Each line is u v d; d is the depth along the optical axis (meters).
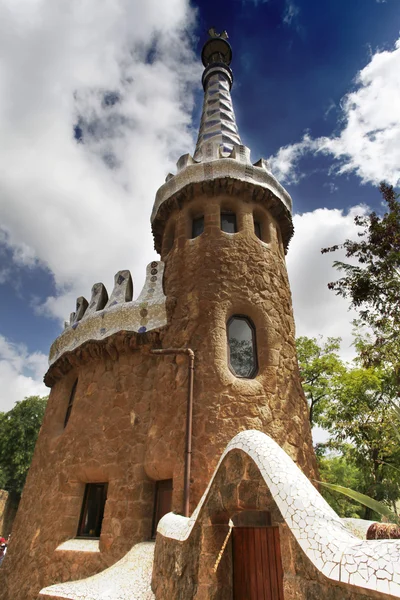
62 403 10.38
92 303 10.69
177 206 10.31
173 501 6.59
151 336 8.76
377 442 11.91
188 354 7.62
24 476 29.00
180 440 7.07
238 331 8.40
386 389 13.50
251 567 4.19
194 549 4.02
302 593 2.37
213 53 16.80
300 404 8.34
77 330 10.12
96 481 8.25
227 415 7.12
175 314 8.77
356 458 12.74
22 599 7.60
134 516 7.14
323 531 2.11
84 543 7.51
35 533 8.46
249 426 7.11
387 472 11.74
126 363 8.96
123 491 7.48
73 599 5.17
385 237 9.18
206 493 4.02
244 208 9.88
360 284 9.07
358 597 1.84
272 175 10.48
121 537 7.00
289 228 10.81
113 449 8.05
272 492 2.60
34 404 31.47
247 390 7.46
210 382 7.43
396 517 2.45
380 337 9.23
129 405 8.38
